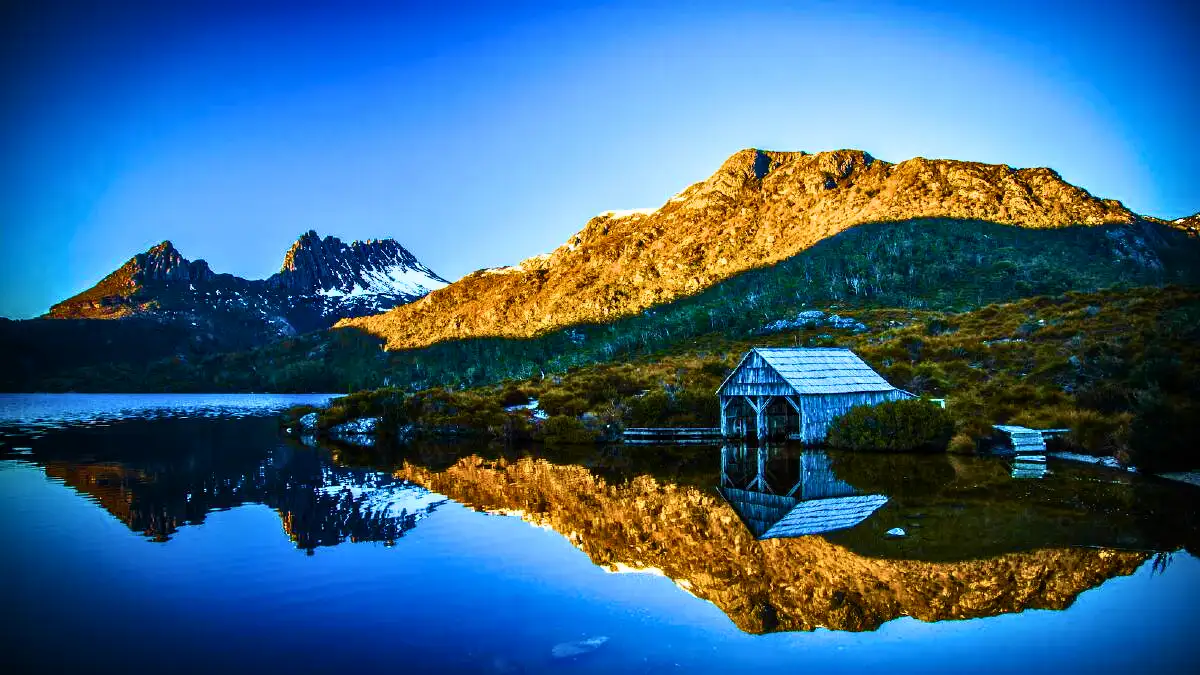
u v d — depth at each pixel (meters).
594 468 33.81
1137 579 15.28
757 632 12.48
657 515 22.55
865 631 12.63
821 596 14.48
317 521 22.03
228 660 11.58
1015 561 16.64
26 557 17.92
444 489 27.98
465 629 12.84
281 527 21.25
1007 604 13.88
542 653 11.67
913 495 24.80
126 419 78.56
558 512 23.19
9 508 24.36
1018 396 42.41
